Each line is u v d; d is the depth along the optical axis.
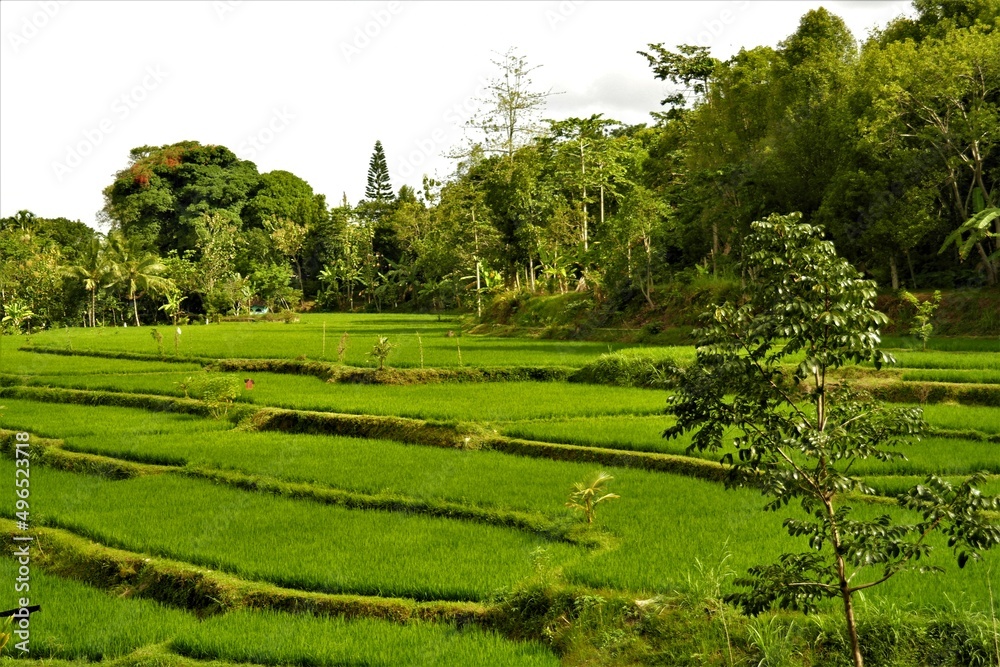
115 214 89.38
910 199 30.16
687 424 8.14
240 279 79.94
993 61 29.62
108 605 11.38
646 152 63.47
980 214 26.08
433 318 67.50
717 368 7.91
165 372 32.16
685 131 49.09
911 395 20.88
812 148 34.03
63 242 95.88
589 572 10.76
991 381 21.08
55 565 12.90
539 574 10.85
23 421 22.45
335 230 89.50
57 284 68.81
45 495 15.78
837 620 9.19
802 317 7.59
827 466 8.08
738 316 7.97
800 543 11.56
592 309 40.81
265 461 17.38
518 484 15.16
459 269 62.19
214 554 12.23
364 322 62.06
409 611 10.53
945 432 17.42
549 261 48.81
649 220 39.38
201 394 25.61
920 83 29.97
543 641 9.93
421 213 81.44
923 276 34.03
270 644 9.80
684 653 9.16
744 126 41.78
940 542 11.33
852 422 7.76
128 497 15.43
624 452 16.77
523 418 20.53
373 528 13.36
